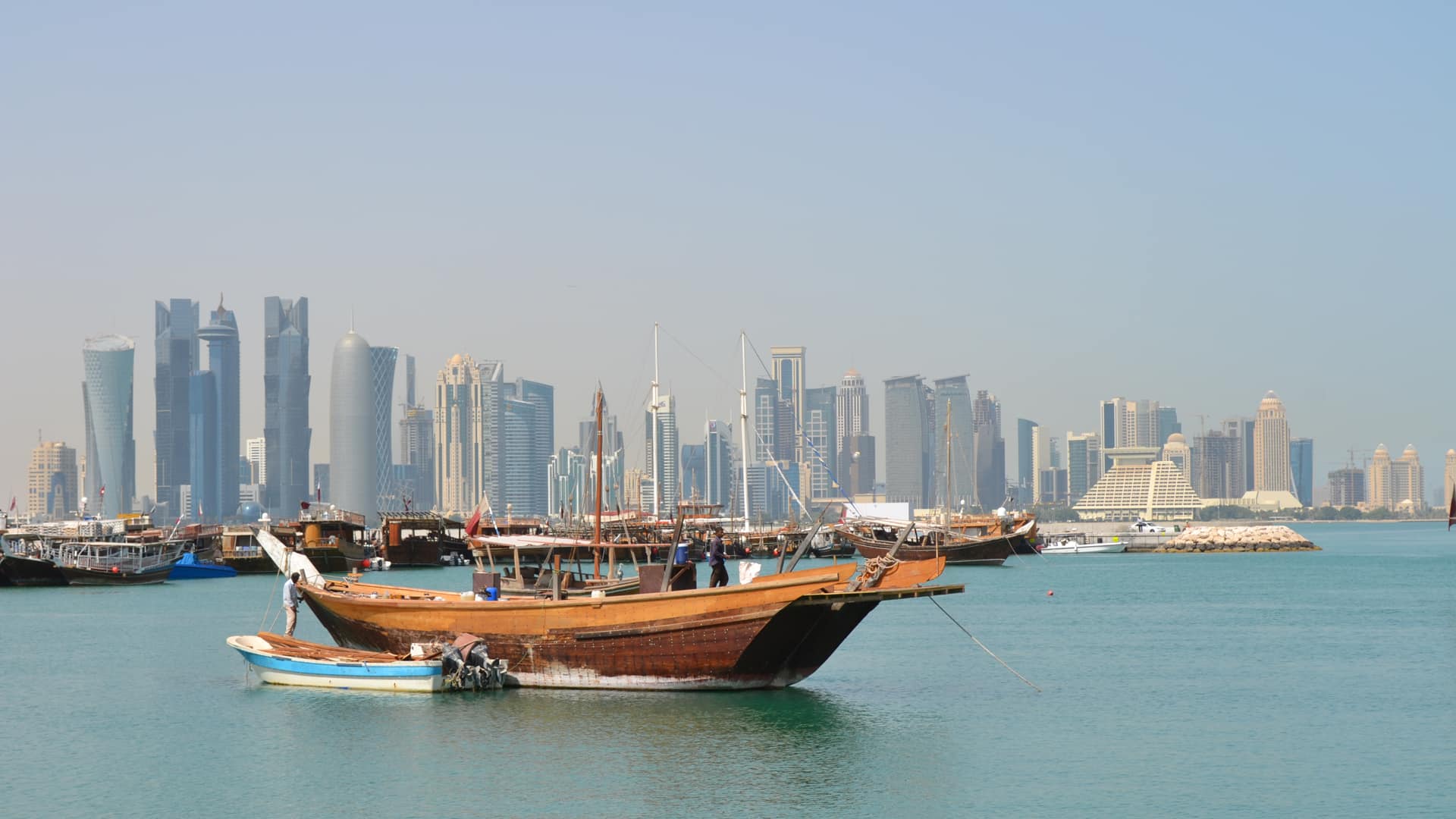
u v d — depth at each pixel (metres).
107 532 180.00
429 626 54.16
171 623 88.69
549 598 57.56
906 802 37.97
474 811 36.75
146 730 47.38
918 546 182.12
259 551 161.50
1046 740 46.50
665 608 50.16
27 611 99.25
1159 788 39.91
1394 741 46.88
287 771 41.09
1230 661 68.88
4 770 41.88
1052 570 181.75
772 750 43.69
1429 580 149.38
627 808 37.03
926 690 57.53
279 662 56.03
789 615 49.03
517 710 49.19
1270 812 37.41
